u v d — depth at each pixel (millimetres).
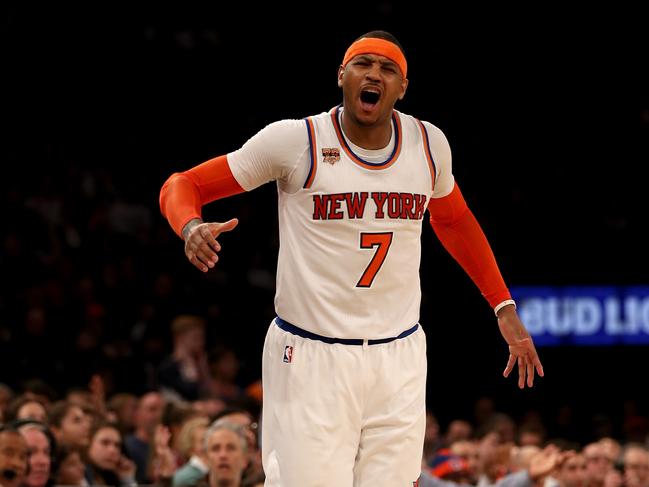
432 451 13125
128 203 19062
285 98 20938
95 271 16844
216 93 20812
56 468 8664
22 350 14133
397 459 5090
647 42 21484
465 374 18406
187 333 13250
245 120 20781
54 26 20516
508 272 19297
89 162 19672
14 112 19766
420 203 5121
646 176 20797
